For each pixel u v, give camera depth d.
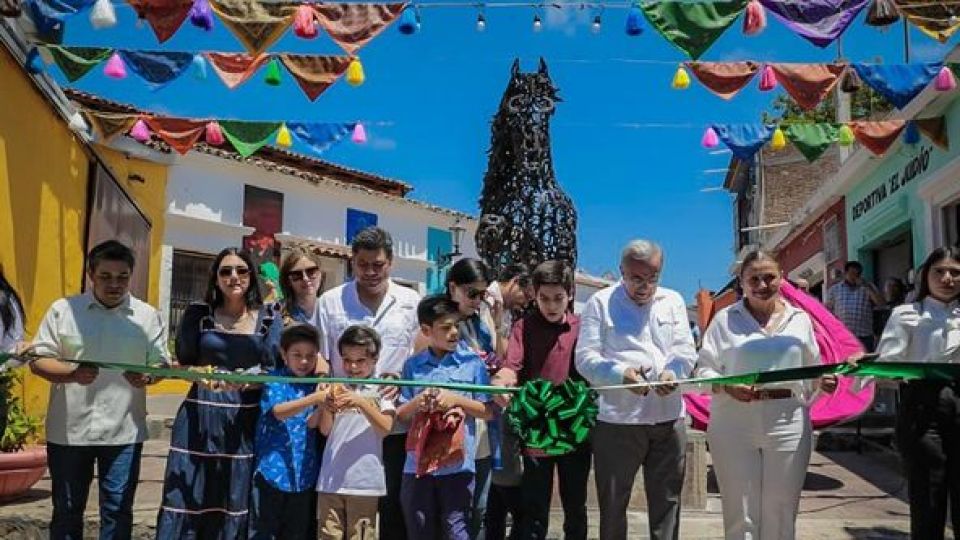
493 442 4.41
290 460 4.14
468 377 4.18
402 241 20.86
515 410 3.76
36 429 6.31
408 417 4.11
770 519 4.14
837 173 13.78
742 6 5.57
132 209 11.73
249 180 16.56
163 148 13.47
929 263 4.44
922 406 4.31
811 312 4.88
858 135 7.12
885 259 13.18
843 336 4.83
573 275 4.63
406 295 4.64
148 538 5.47
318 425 4.22
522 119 6.28
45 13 5.57
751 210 25.31
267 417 4.18
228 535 4.14
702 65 6.11
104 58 6.27
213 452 4.18
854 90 6.16
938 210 9.73
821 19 5.54
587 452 4.33
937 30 5.52
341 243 18.89
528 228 6.20
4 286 6.32
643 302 4.28
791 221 18.25
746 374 3.93
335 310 4.55
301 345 4.12
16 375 6.30
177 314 14.92
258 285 4.47
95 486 6.54
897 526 5.82
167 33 5.57
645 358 4.21
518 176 6.29
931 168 9.87
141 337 4.33
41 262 7.60
